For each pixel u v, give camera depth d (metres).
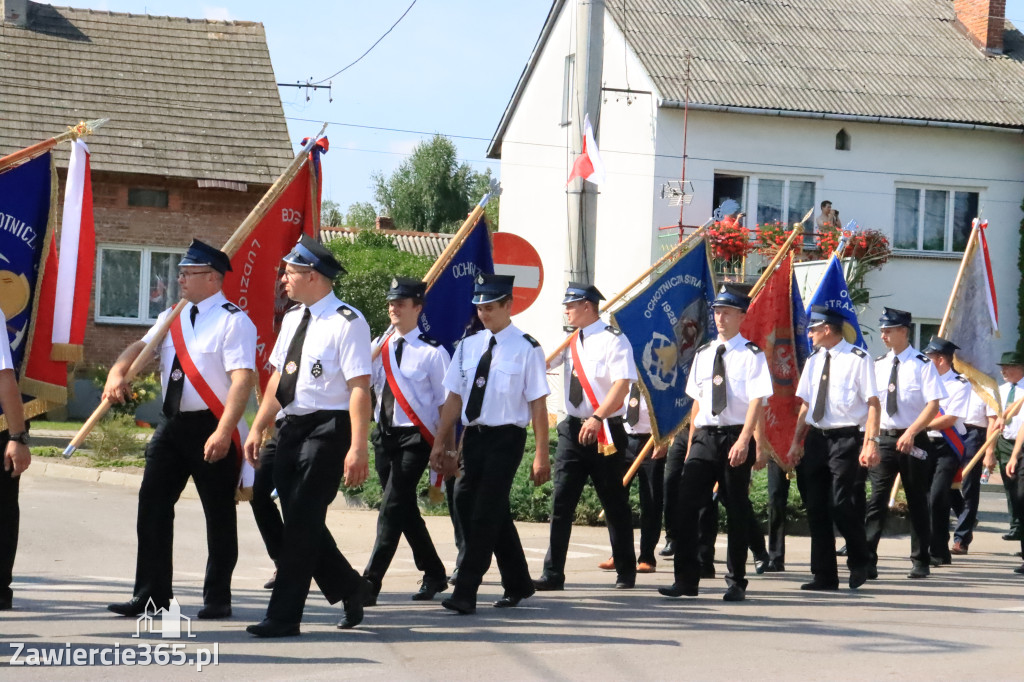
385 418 7.84
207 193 22.38
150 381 20.23
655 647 6.57
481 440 7.51
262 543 10.41
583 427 8.35
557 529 8.68
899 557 11.18
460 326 9.09
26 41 23.47
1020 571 10.25
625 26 23.98
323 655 6.08
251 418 16.33
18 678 5.44
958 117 23.62
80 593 7.80
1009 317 24.39
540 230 28.02
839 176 23.53
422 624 7.07
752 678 5.89
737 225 21.70
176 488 6.91
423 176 63.81
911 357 9.87
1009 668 6.25
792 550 11.46
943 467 10.78
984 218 24.27
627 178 23.66
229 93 23.89
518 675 5.81
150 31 24.70
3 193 6.86
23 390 6.90
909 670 6.15
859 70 24.55
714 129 22.91
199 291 6.72
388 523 7.78
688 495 8.26
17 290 6.91
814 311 9.11
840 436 8.91
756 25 25.25
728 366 8.15
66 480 14.34
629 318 9.78
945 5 27.59
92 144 21.92
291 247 8.24
